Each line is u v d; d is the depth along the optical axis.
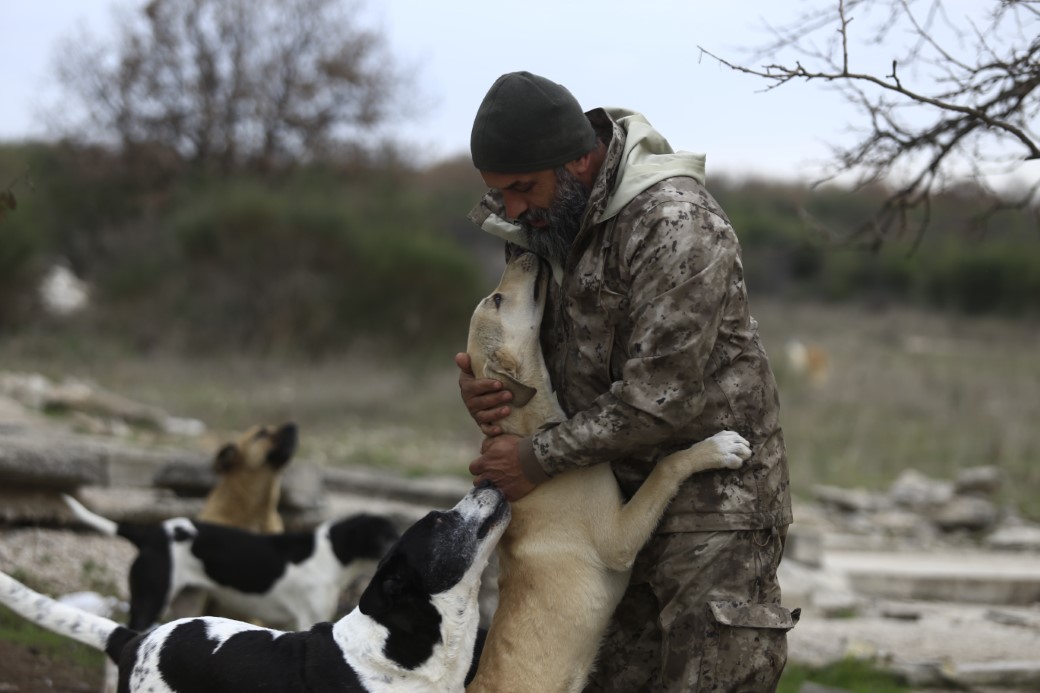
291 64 27.94
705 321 3.59
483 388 4.11
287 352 21.19
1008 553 11.78
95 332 21.17
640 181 3.73
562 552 4.00
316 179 25.72
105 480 8.79
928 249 40.78
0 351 17.69
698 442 3.82
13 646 6.00
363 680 3.73
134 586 6.03
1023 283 38.31
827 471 14.85
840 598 9.34
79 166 27.34
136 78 27.41
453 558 3.80
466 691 4.01
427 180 38.81
